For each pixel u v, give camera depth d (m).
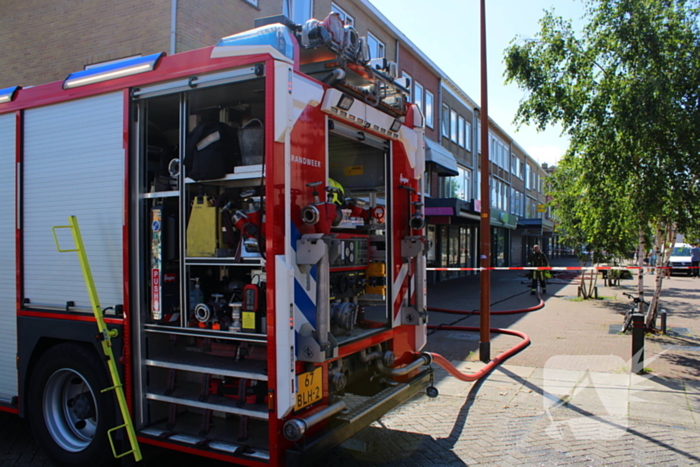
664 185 8.51
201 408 3.78
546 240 53.16
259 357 3.91
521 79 9.70
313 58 4.17
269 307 3.35
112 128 4.17
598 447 4.83
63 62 11.46
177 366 3.87
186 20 10.16
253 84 3.66
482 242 8.16
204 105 4.29
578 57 9.24
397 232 5.06
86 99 4.34
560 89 9.41
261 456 3.40
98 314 4.05
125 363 3.98
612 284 21.81
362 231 5.00
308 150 3.73
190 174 3.84
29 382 4.61
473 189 28.12
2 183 4.83
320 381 3.73
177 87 3.85
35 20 11.80
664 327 9.91
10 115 4.79
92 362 4.23
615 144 8.77
